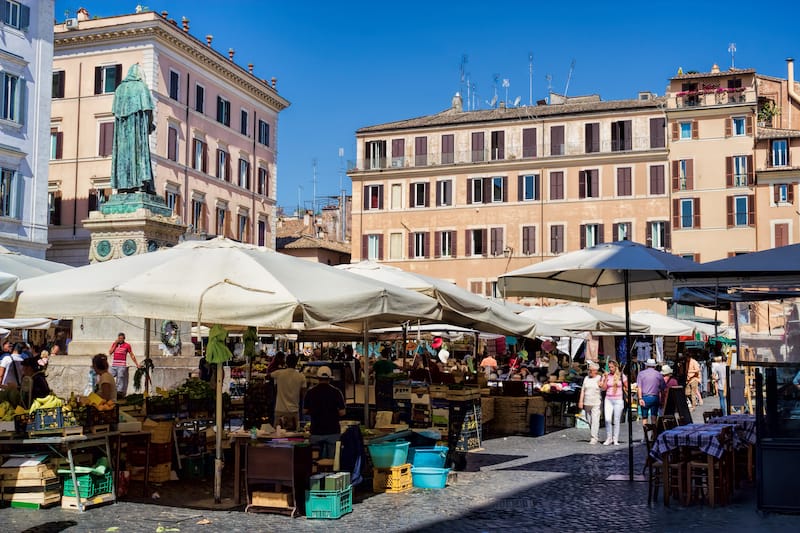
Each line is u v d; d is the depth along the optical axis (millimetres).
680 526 10102
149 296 9836
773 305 12875
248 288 9773
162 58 51406
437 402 15828
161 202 25516
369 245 69688
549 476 14023
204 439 13805
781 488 10859
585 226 64500
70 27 51250
